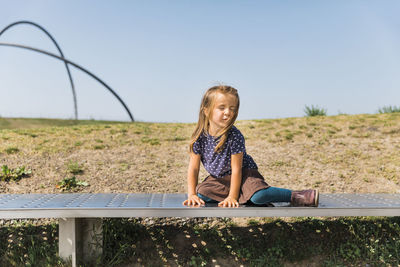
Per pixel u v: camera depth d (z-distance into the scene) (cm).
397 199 340
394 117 884
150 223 377
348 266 324
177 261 328
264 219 391
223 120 291
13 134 751
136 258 329
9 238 355
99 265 312
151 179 530
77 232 303
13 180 500
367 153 650
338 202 318
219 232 368
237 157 296
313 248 344
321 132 790
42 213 276
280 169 579
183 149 702
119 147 696
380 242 355
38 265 311
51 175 528
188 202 298
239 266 324
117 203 303
